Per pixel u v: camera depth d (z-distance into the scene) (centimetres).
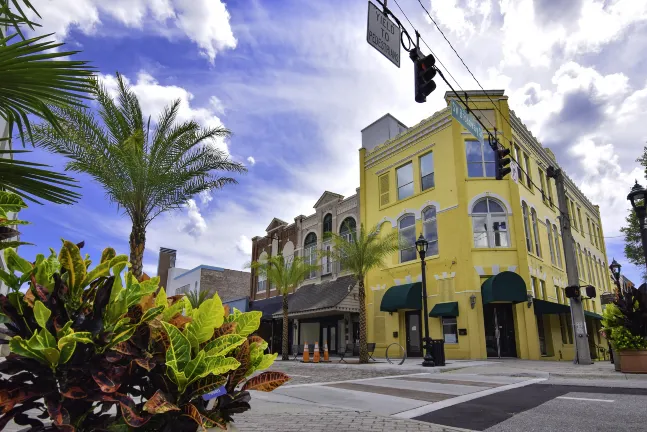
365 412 645
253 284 3575
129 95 1045
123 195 968
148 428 186
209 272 4341
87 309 191
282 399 787
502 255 1980
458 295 1959
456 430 526
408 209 2323
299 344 2973
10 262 187
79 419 172
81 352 179
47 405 161
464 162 2117
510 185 2078
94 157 958
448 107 2209
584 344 1534
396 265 2280
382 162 2562
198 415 181
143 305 210
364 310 1855
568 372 1187
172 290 4931
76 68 310
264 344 238
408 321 2181
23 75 300
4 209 213
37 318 163
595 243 3634
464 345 1883
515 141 2211
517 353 1866
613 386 902
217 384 194
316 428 522
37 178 346
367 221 2586
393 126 2720
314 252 2544
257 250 3703
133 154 966
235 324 228
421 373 1314
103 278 198
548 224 2461
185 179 1042
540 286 2147
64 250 184
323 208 3005
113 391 168
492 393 858
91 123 946
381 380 1120
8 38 292
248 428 513
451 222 2073
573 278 1622
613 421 561
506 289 1839
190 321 214
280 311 2802
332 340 2672
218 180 1101
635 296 1122
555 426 542
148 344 197
